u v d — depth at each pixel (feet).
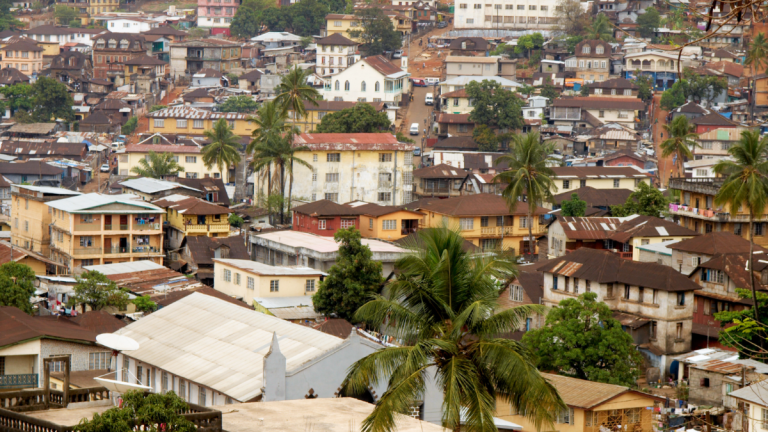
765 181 354.54
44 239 475.72
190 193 558.97
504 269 138.10
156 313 273.95
